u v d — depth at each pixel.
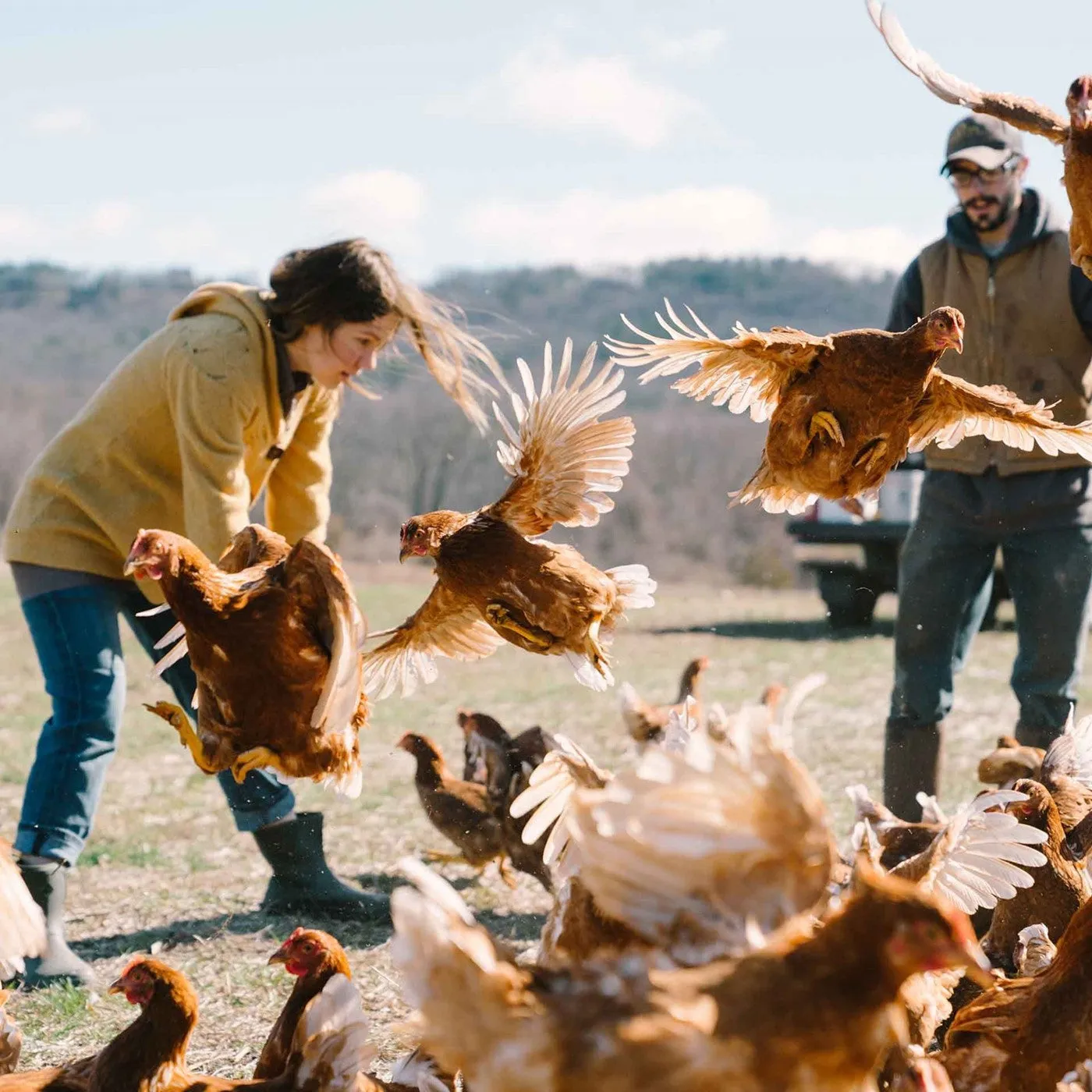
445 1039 3.17
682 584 35.31
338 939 6.11
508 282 64.44
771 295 64.56
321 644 4.23
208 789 9.09
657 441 43.91
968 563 7.15
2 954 3.44
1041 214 6.99
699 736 3.09
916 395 4.57
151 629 6.09
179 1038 4.11
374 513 43.91
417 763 7.17
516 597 4.71
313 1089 3.98
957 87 4.76
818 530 16.61
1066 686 7.03
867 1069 3.09
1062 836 4.91
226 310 5.73
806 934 3.14
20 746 10.47
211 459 5.54
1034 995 3.87
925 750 7.23
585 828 3.23
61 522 5.83
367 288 5.74
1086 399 7.05
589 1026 3.02
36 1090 4.06
